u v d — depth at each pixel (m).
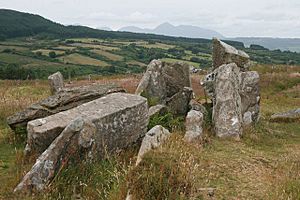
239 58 16.89
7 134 12.08
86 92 12.76
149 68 15.16
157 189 6.66
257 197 7.30
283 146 12.08
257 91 14.82
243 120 14.22
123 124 9.59
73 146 8.02
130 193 6.66
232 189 7.59
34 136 9.27
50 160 7.68
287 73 31.89
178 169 7.16
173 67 15.70
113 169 8.06
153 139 8.55
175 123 12.06
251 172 8.70
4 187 7.72
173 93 15.48
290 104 22.83
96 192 7.31
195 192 7.11
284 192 7.35
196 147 9.95
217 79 13.44
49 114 11.91
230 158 9.66
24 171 8.33
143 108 10.28
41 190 7.36
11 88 27.20
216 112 12.81
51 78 20.30
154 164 7.16
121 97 10.50
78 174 7.88
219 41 17.33
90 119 8.74
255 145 11.78
